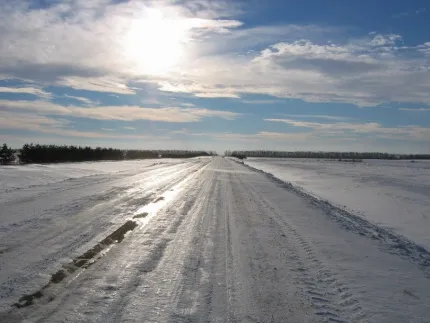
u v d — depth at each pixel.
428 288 6.24
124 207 12.09
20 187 16.22
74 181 20.06
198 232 9.19
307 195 19.58
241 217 11.59
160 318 4.52
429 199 22.56
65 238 7.84
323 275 6.55
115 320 4.39
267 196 17.50
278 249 8.04
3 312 4.40
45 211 10.62
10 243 7.25
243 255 7.42
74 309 4.62
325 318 4.82
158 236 8.56
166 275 6.04
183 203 13.77
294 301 5.32
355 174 46.91
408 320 4.91
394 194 24.72
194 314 4.71
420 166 86.06
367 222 12.98
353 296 5.66
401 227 13.52
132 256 6.92
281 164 79.94
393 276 6.77
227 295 5.39
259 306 5.08
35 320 4.27
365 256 8.01
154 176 25.70
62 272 5.84
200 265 6.65
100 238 7.98
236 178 27.47
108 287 5.38
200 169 36.97
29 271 5.79
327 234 9.96
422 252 9.12
